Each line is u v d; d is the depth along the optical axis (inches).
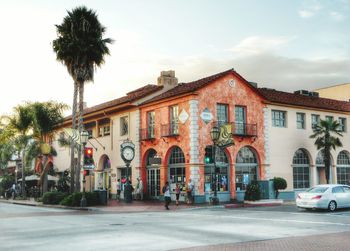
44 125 1402.6
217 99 1149.1
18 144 1576.0
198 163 1090.7
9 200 1512.1
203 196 1090.1
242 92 1207.6
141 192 1238.9
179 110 1149.7
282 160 1284.4
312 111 1393.9
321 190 834.8
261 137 1233.4
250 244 414.9
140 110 1307.8
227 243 422.9
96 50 1131.9
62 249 399.5
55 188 1546.5
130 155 1141.1
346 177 1467.8
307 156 1375.5
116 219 705.6
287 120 1320.1
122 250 387.5
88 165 1011.9
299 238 454.0
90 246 413.7
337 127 1341.0
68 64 1144.2
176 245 411.8
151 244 419.8
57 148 1844.2
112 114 1435.8
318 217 703.7
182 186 1131.9
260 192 1093.8
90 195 1044.5
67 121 1659.7
